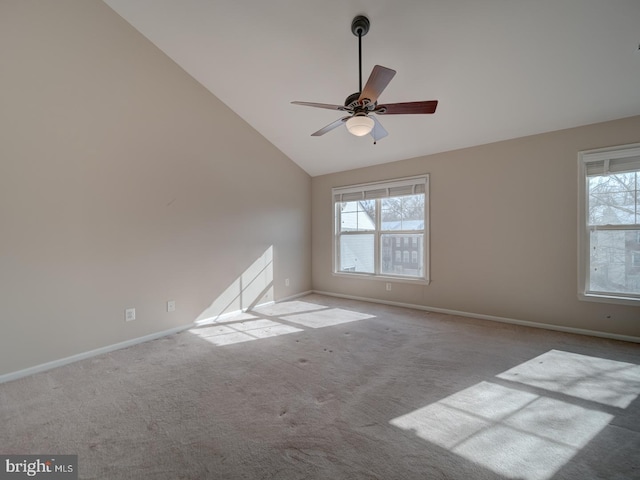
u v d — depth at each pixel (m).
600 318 3.04
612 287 3.01
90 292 2.69
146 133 3.07
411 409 1.85
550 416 1.77
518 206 3.45
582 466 1.39
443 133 3.63
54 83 2.46
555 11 2.14
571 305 3.18
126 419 1.78
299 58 2.98
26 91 2.32
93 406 1.91
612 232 3.01
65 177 2.53
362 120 2.23
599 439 1.57
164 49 3.17
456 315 3.91
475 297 3.77
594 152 3.01
